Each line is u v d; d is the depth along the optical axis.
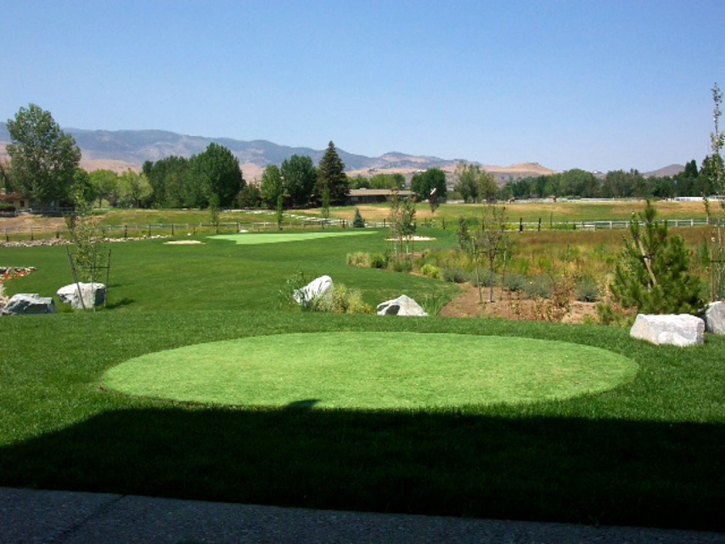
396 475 4.60
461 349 9.45
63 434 5.79
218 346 9.98
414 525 3.84
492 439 5.46
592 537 3.64
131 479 4.62
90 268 21.95
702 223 51.09
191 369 8.43
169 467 4.86
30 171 97.94
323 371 8.19
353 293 17.58
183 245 43.91
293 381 7.71
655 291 12.34
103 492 4.48
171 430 5.85
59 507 4.16
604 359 8.63
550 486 4.35
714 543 3.56
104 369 8.50
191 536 3.70
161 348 9.88
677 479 4.52
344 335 10.84
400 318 13.02
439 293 21.00
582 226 53.94
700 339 9.54
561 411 6.28
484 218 29.12
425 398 6.89
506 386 7.34
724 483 4.43
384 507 4.14
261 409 6.55
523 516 3.97
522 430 5.73
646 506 4.00
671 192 115.44
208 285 22.89
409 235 36.06
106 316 13.61
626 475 4.60
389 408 6.52
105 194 144.88
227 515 4.02
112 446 5.41
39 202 102.38
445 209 100.94
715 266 14.23
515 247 31.02
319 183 124.19
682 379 7.52
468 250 31.19
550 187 175.62
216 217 66.94
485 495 4.20
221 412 6.44
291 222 74.81
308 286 16.94
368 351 9.39
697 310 12.19
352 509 4.15
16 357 9.25
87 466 4.93
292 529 3.79
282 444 5.40
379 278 23.80
